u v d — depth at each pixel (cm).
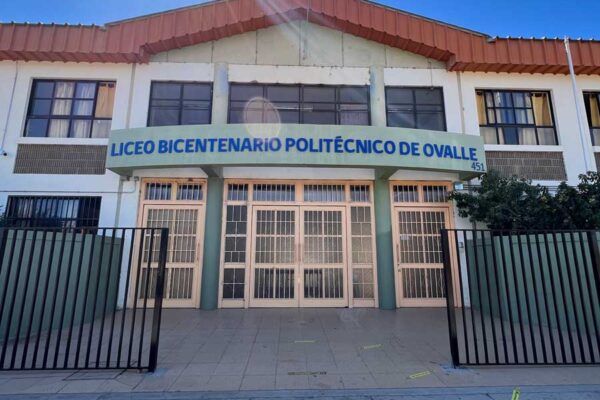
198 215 843
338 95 912
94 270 719
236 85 902
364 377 404
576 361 449
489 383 385
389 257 830
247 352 493
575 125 921
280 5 873
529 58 897
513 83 940
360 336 579
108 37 849
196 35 874
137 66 893
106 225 818
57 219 820
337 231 855
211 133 741
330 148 739
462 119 909
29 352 494
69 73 883
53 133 869
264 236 843
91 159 845
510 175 884
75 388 370
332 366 439
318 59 917
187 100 895
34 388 369
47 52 838
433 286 840
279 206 856
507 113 945
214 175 826
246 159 729
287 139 738
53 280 627
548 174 892
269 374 412
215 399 350
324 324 660
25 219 814
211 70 898
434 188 884
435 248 855
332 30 934
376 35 906
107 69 889
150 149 748
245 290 818
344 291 828
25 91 869
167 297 809
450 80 928
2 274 552
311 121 896
